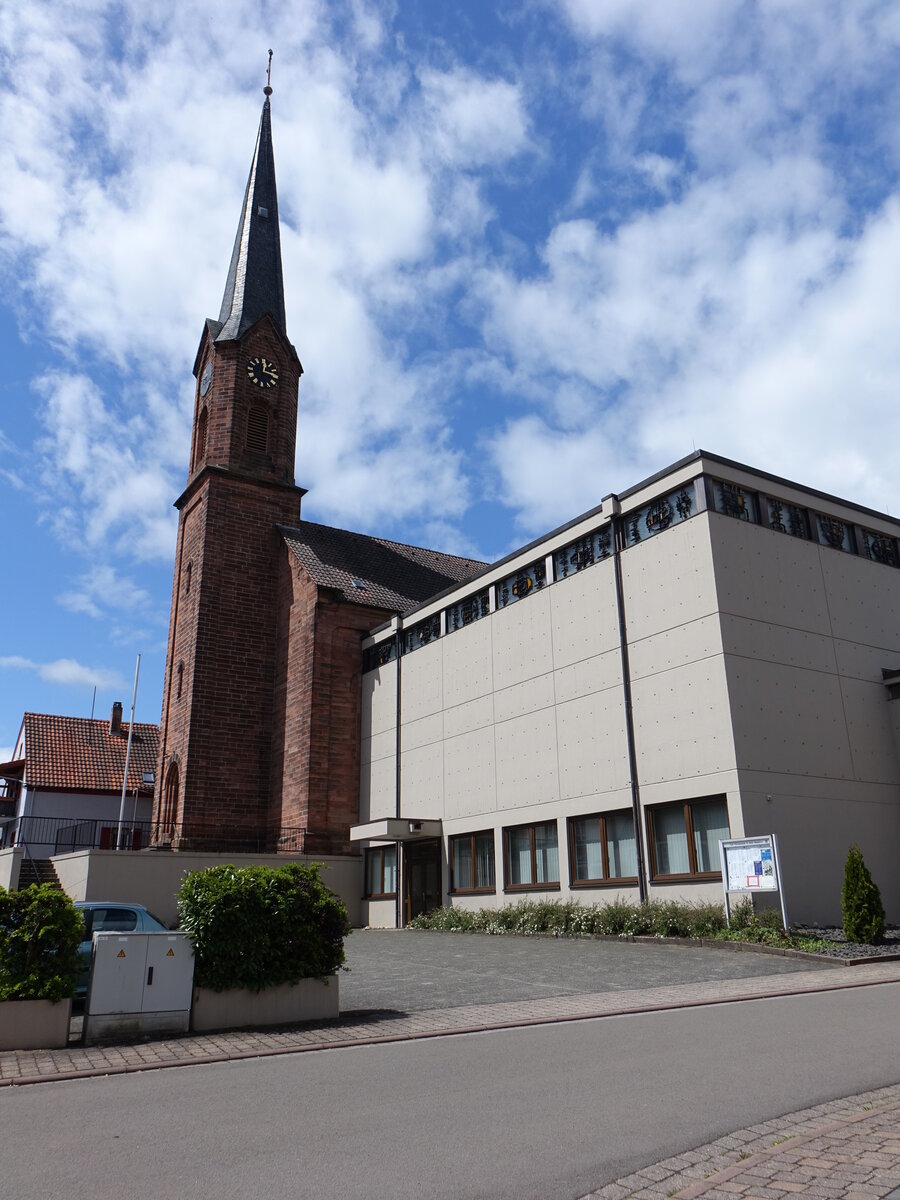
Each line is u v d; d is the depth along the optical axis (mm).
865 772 19531
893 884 19047
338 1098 7246
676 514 19953
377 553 38250
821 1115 6246
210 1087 7848
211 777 32125
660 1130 6070
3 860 28172
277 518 36062
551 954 16688
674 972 13773
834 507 21469
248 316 38469
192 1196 5148
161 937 10820
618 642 20891
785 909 16016
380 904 28500
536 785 22766
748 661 18531
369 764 30703
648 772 19531
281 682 33500
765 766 17938
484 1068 8102
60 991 10039
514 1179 5277
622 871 20016
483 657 25641
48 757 44906
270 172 43062
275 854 28734
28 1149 6094
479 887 24375
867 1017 9680
